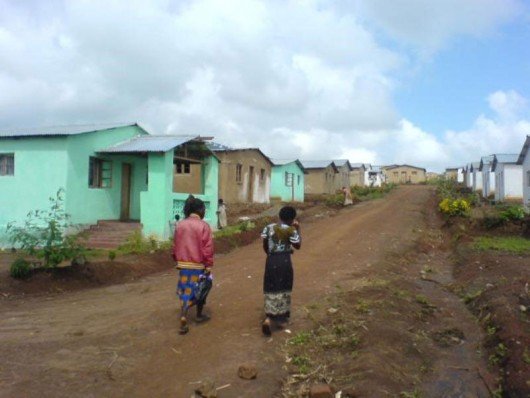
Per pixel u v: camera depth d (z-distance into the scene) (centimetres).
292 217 718
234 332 720
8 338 702
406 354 665
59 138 1623
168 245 1520
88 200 1723
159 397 521
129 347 662
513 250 1502
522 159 2891
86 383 548
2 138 1673
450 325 830
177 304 892
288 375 583
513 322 745
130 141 1872
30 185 1658
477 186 5003
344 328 719
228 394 531
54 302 950
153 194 1670
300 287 1016
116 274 1187
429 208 3225
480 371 640
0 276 1045
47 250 1090
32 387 532
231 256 1551
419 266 1425
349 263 1326
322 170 4797
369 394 525
